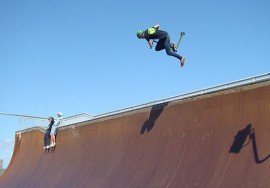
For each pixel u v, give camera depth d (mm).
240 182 11812
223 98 14625
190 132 15461
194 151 14633
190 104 16109
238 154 12719
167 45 12562
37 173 24859
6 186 26781
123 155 18469
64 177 21375
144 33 12648
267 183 10969
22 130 31172
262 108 12945
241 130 13281
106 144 20359
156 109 18000
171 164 15227
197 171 13750
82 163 21125
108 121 21078
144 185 15406
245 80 13938
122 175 17234
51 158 24844
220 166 13031
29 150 28875
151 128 17734
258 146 12250
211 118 14836
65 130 24812
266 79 13125
